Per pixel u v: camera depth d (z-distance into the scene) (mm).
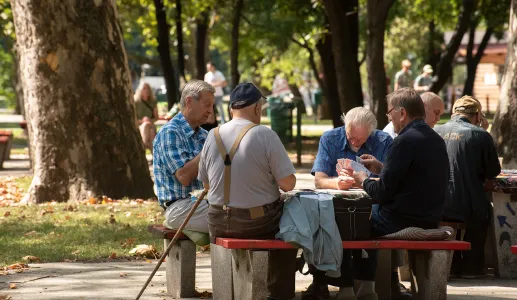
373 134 12383
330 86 43312
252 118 10586
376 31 32375
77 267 13695
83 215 19344
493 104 94875
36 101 22328
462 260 13359
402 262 11828
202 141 11773
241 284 10367
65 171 22234
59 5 22281
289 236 10047
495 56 86750
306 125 62812
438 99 13453
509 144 25578
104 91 22500
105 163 22359
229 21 54688
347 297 11023
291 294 11133
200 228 11234
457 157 13148
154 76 100250
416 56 81688
